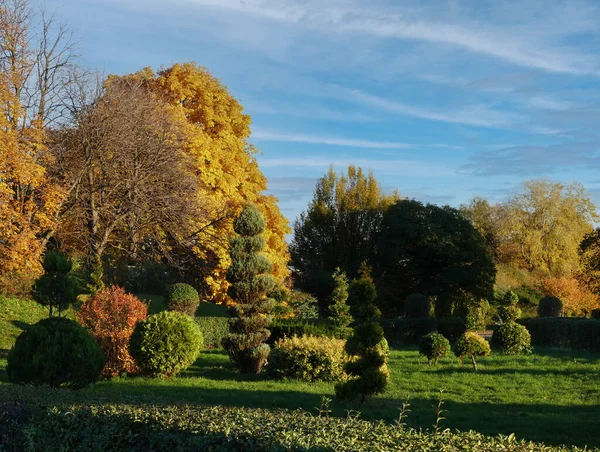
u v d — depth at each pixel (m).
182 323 14.69
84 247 27.14
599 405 11.52
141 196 26.83
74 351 10.54
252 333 16.20
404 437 4.95
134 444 5.63
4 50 22.95
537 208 53.28
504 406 11.43
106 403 6.62
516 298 21.88
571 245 50.84
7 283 21.12
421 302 32.66
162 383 13.41
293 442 4.66
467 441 4.92
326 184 45.62
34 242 20.84
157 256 28.86
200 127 32.12
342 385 11.07
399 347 25.75
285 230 33.69
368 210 44.25
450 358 19.34
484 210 57.19
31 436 6.13
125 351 14.55
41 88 25.22
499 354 20.45
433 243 37.66
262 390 12.69
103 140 25.73
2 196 20.08
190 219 28.70
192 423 5.40
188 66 32.22
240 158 33.03
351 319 21.23
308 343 15.04
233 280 16.78
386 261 39.25
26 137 21.92
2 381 12.08
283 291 29.52
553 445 8.41
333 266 43.91
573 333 23.95
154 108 28.06
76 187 25.97
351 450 4.48
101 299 15.19
